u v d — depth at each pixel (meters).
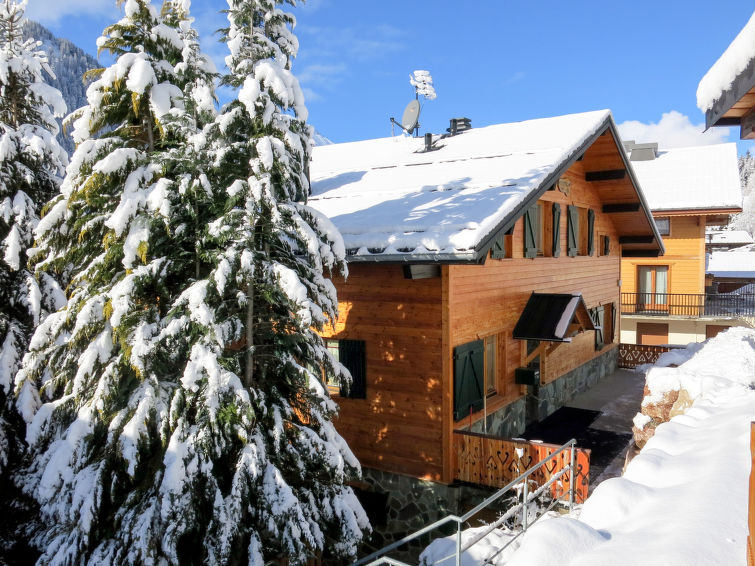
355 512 7.39
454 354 9.39
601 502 4.79
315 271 7.27
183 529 5.88
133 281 6.32
